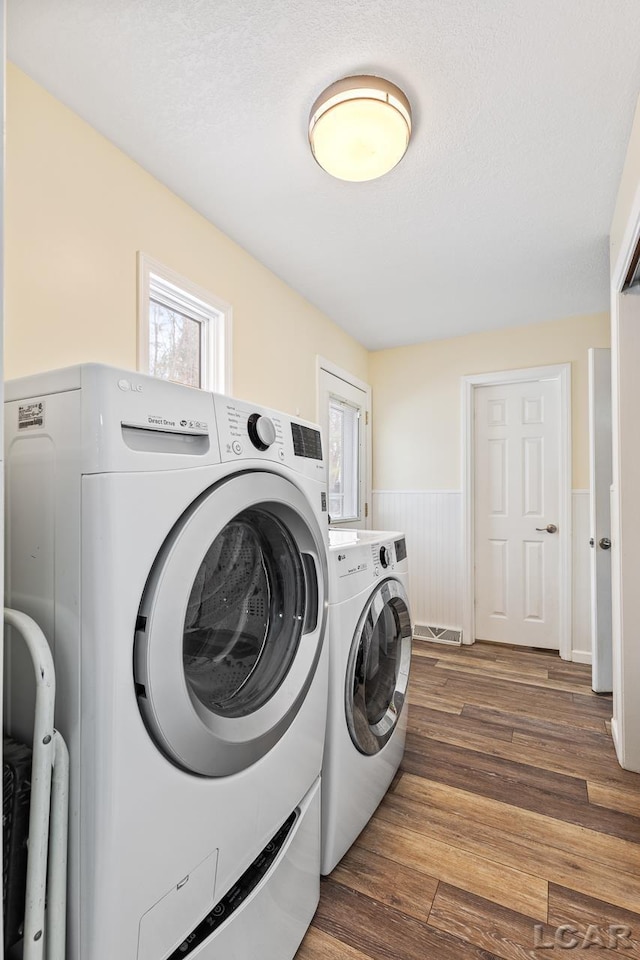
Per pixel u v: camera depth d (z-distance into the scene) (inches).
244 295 93.8
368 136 58.6
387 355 157.0
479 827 60.5
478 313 127.0
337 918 47.5
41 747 25.7
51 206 57.6
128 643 27.2
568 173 71.6
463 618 139.6
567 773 72.4
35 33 50.1
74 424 27.5
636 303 75.9
